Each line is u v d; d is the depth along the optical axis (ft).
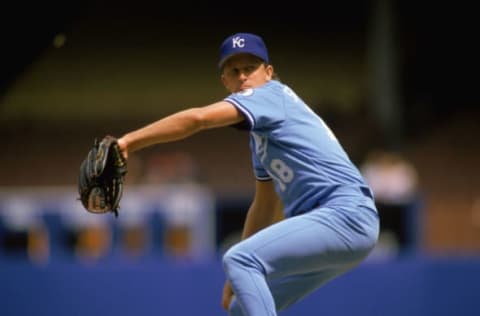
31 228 135.74
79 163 244.63
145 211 136.36
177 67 257.96
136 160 209.15
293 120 52.24
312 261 50.72
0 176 245.45
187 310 99.19
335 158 52.54
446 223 215.51
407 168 200.95
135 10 259.39
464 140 239.71
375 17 227.61
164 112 253.03
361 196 52.11
